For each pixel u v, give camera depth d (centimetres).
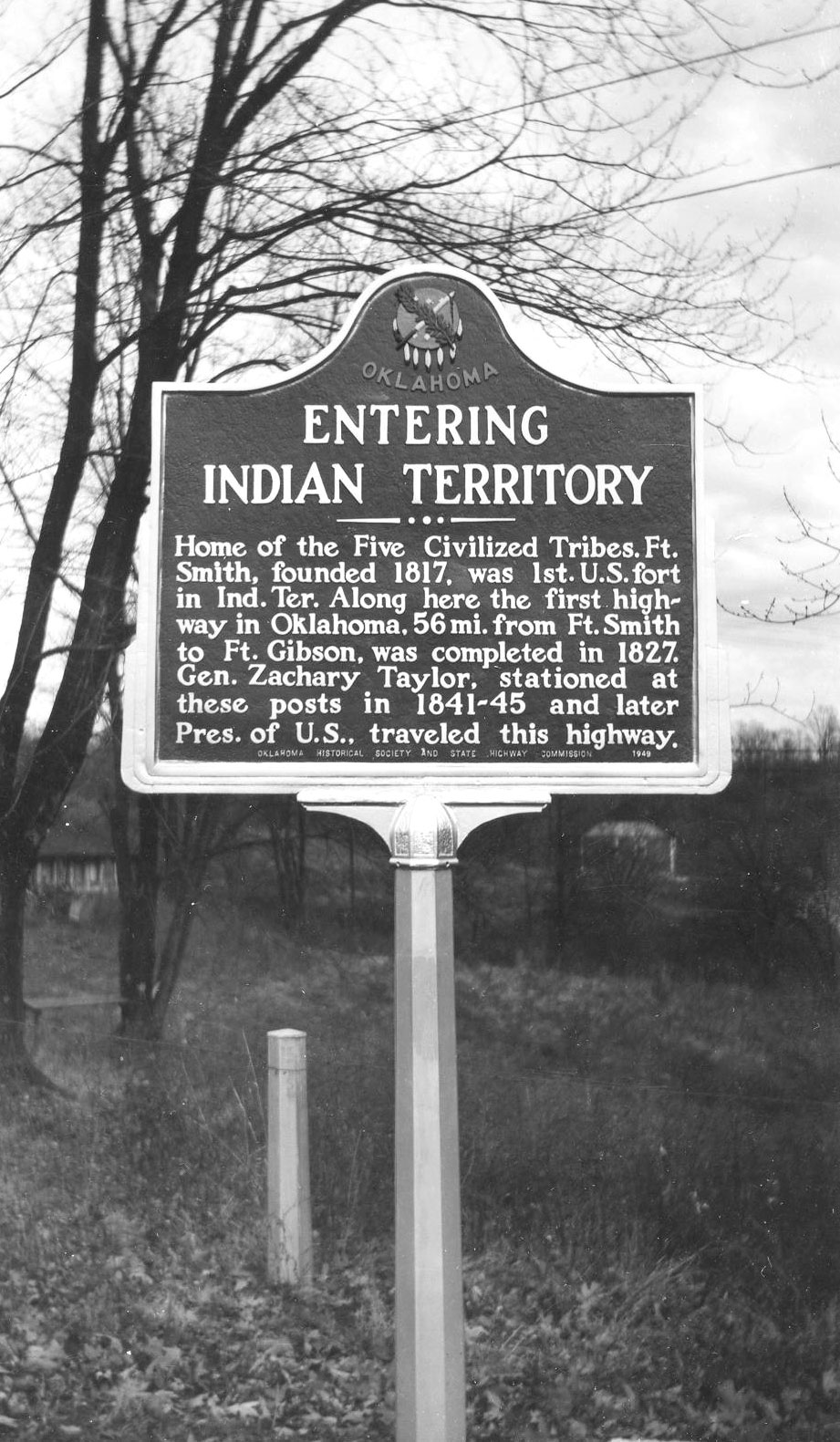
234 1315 505
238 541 426
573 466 427
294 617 425
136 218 836
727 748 417
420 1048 392
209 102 832
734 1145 628
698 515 423
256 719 423
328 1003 757
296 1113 549
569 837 726
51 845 821
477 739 421
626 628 423
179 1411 433
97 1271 527
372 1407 443
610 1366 473
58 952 805
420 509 426
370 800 412
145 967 790
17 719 849
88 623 838
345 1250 576
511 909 731
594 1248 564
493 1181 614
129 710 420
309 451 428
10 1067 725
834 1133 632
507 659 422
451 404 429
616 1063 694
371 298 430
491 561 425
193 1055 738
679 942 707
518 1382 464
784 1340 496
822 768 693
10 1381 442
